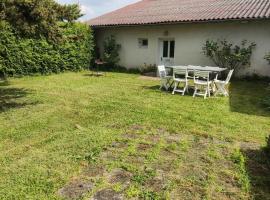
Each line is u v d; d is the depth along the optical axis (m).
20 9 6.79
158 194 3.39
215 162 4.29
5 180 3.66
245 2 14.30
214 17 12.38
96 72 15.06
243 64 12.60
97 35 17.72
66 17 7.57
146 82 11.89
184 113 6.95
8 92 9.28
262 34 12.12
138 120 6.29
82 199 3.27
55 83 11.21
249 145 4.99
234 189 3.55
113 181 3.69
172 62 14.96
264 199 3.35
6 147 4.74
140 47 15.96
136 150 4.67
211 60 13.54
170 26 14.53
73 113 6.81
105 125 5.94
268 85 11.20
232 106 7.78
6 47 11.91
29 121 6.15
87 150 4.59
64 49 14.39
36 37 7.90
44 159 4.27
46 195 3.34
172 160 4.32
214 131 5.68
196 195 3.40
